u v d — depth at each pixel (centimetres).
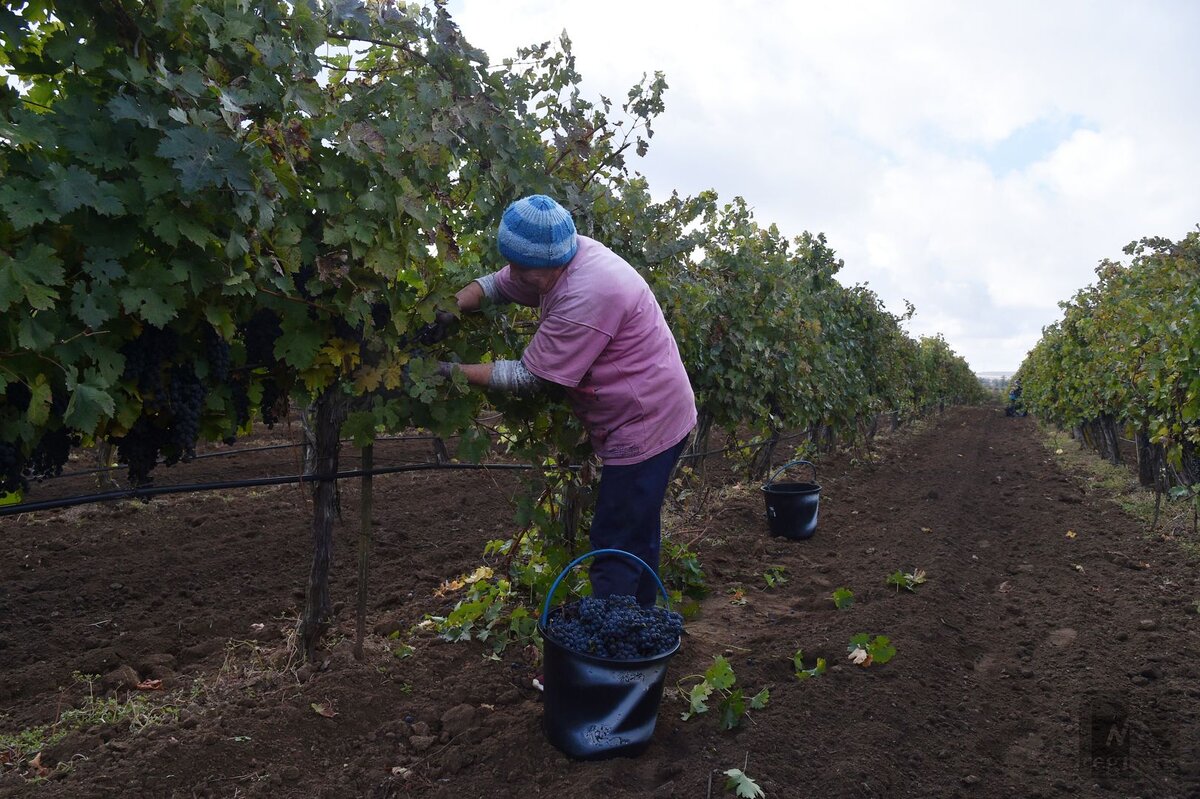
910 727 349
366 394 340
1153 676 414
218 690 352
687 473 744
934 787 307
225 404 315
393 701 350
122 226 245
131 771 281
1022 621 513
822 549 691
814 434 1244
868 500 934
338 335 318
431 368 316
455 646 406
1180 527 752
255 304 293
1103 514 859
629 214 513
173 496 774
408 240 312
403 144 315
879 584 567
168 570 558
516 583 460
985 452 1719
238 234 259
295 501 775
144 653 418
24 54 252
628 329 310
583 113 465
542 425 389
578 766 297
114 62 249
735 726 332
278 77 282
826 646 427
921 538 714
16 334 227
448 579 539
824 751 320
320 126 285
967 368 4300
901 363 1703
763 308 786
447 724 330
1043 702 392
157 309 244
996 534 785
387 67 367
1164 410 803
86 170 229
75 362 247
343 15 310
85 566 566
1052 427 2353
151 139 245
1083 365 1319
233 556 588
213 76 267
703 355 677
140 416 284
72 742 309
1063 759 333
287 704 332
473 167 382
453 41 353
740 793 276
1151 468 998
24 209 216
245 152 250
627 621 296
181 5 255
